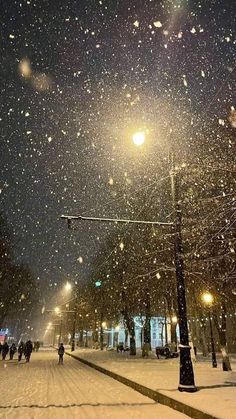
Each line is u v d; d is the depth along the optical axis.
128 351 49.72
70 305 81.00
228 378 15.32
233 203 17.30
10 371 23.03
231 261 20.14
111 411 9.72
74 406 10.52
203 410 8.55
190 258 21.88
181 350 12.34
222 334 19.83
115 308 41.94
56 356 45.59
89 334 91.12
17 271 51.44
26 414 9.30
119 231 35.22
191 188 19.11
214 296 22.03
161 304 38.41
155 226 28.50
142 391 13.23
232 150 18.12
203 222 18.88
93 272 43.50
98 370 23.84
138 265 31.95
